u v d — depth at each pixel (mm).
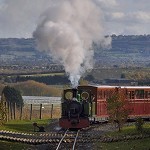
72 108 68500
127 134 60562
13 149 46188
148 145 48406
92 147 49125
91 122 75000
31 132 64000
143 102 86250
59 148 47750
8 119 85500
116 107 65125
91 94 74750
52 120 88188
